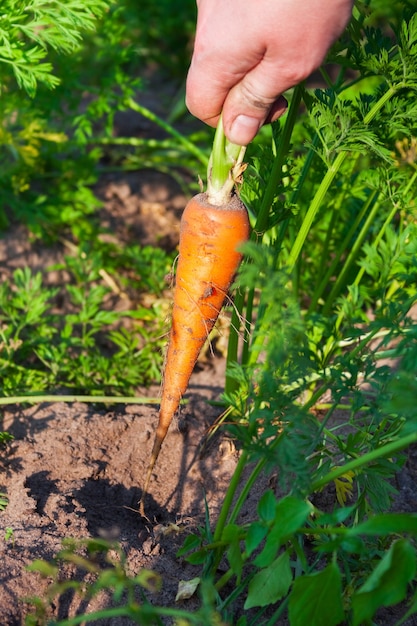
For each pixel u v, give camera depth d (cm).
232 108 42
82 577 46
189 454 55
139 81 76
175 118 102
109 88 75
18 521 49
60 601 45
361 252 67
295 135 70
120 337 64
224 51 40
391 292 62
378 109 48
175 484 54
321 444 47
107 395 62
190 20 112
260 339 52
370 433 50
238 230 46
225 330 68
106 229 75
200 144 95
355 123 49
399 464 47
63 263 74
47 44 72
